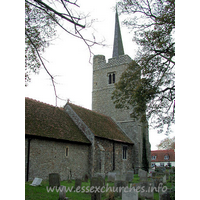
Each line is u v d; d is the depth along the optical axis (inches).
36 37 386.3
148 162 1186.0
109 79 1285.7
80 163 784.9
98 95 1295.5
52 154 683.4
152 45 589.0
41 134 653.3
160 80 586.2
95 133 855.1
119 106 667.4
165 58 588.4
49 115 795.4
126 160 1043.9
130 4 582.6
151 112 605.9
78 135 814.5
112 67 1284.4
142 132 1185.4
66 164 727.1
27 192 434.3
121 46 1408.7
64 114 895.1
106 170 875.4
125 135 1126.4
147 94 574.9
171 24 535.5
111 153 933.8
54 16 352.8
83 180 720.3
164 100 608.7
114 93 671.8
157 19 551.5
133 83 639.8
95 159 831.7
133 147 1121.4
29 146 614.2
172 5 524.1
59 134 725.9
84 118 918.4
